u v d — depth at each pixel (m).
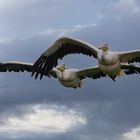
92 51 21.67
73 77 24.20
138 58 21.59
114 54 21.44
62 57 21.83
